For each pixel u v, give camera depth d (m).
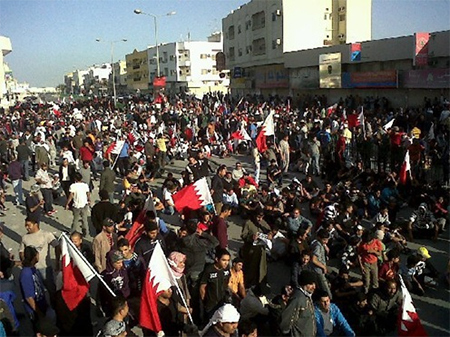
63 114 39.53
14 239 11.96
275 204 11.96
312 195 13.96
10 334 6.26
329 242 9.83
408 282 8.18
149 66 98.25
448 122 18.77
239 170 15.17
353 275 8.89
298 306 5.70
